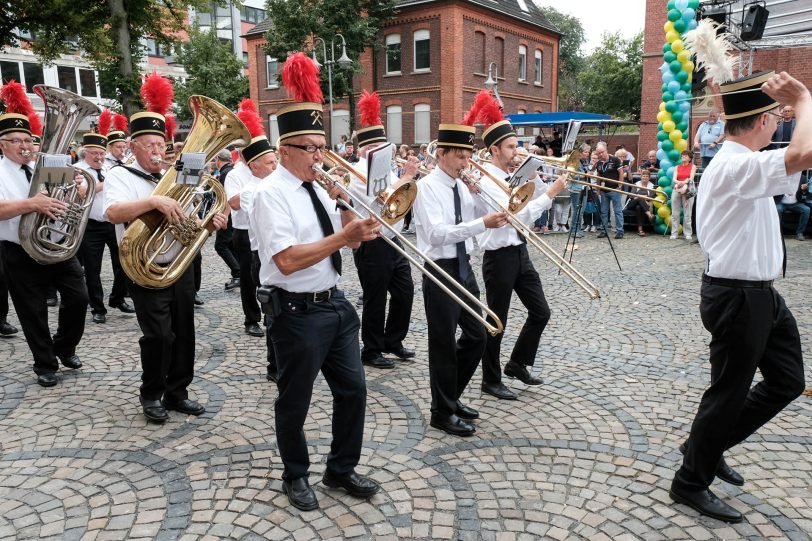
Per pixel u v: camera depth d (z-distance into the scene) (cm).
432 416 392
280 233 278
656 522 292
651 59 2000
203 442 380
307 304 296
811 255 930
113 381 485
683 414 409
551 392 450
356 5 2381
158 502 313
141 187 399
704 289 292
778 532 283
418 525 292
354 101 2648
